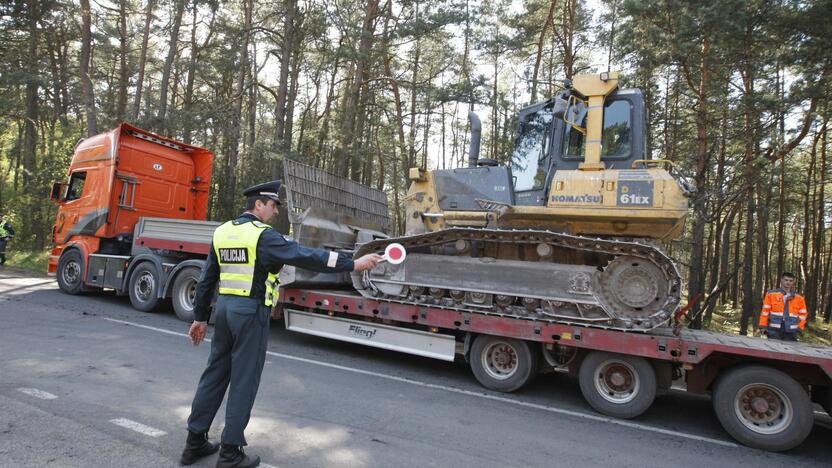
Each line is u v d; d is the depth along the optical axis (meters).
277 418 4.32
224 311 3.19
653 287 5.27
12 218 21.70
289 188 7.58
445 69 23.00
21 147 24.97
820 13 12.09
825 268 27.14
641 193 5.56
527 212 6.00
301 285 7.51
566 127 6.31
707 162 14.94
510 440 4.30
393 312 6.44
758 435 4.70
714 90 14.55
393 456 3.71
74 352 5.92
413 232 7.09
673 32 13.09
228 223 3.37
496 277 5.89
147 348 6.37
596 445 4.39
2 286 10.88
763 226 22.28
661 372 5.33
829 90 12.94
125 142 9.77
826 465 4.41
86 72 18.75
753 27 13.07
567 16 20.84
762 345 5.04
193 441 3.26
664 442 4.66
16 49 21.03
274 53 24.16
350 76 21.48
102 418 3.96
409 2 18.53
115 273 9.40
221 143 25.67
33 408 4.05
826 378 4.76
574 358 5.70
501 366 5.98
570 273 5.54
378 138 21.69
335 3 17.66
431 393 5.53
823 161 22.86
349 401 4.97
